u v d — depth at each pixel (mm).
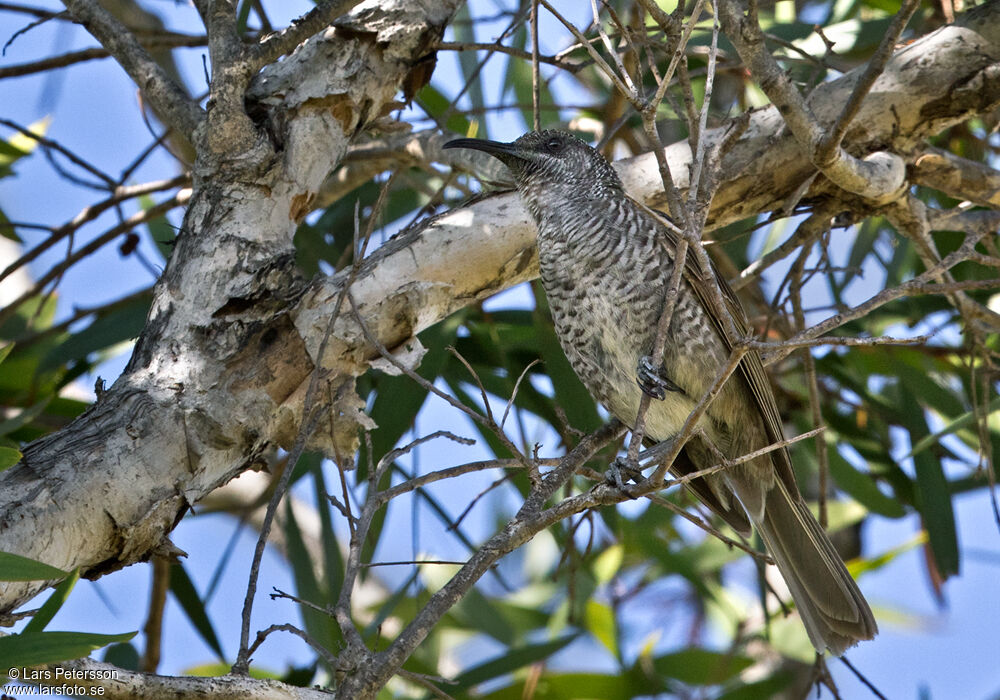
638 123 9633
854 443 10312
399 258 6977
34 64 8914
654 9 5422
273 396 6336
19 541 5336
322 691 5047
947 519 9219
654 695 10531
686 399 7719
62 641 4129
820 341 4559
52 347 9523
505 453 9219
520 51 7445
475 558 4977
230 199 6637
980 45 7422
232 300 6387
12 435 9305
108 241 9289
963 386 10258
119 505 5680
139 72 6859
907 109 7457
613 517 9203
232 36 6543
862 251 9688
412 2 7301
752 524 8383
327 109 7043
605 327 7602
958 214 7855
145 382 6090
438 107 10266
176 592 9203
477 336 9570
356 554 5156
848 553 12773
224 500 12047
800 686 11359
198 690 4797
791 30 9062
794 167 7473
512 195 7688
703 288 7656
